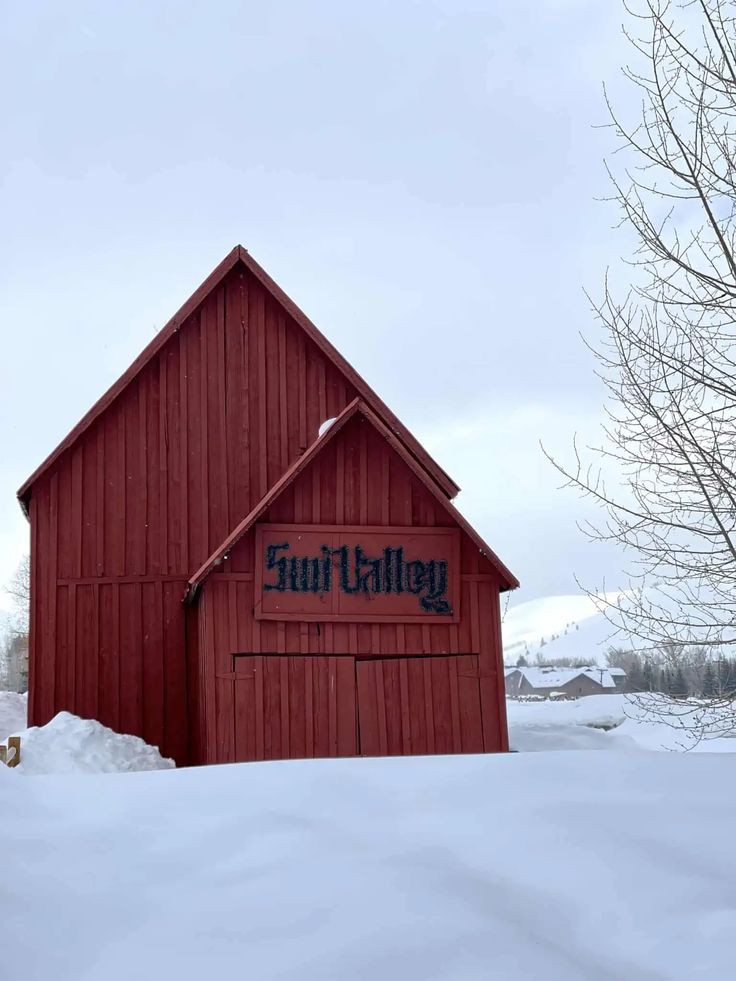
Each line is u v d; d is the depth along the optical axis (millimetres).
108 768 14094
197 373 17938
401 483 14688
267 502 14125
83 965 3990
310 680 14008
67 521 17219
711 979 3799
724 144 9273
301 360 18250
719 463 9156
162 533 17297
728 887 4500
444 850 4973
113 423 17594
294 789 5941
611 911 4355
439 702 14234
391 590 14352
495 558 14609
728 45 9164
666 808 5398
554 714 24594
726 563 9250
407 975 3861
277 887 4594
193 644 16875
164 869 4844
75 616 16891
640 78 9398
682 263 9469
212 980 3836
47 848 5086
